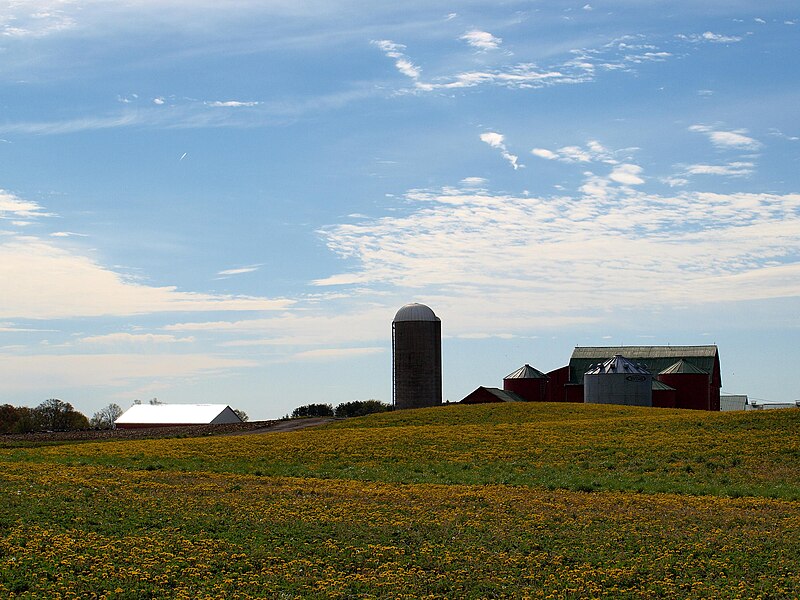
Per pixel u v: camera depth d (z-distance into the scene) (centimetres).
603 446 6272
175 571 2948
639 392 11762
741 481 5116
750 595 2848
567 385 14488
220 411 16575
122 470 5309
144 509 3853
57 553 3044
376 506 4091
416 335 13012
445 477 5300
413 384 12988
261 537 3419
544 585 2911
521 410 9850
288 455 6325
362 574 2998
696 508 4203
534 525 3747
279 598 2711
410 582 2908
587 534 3578
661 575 3041
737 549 3372
